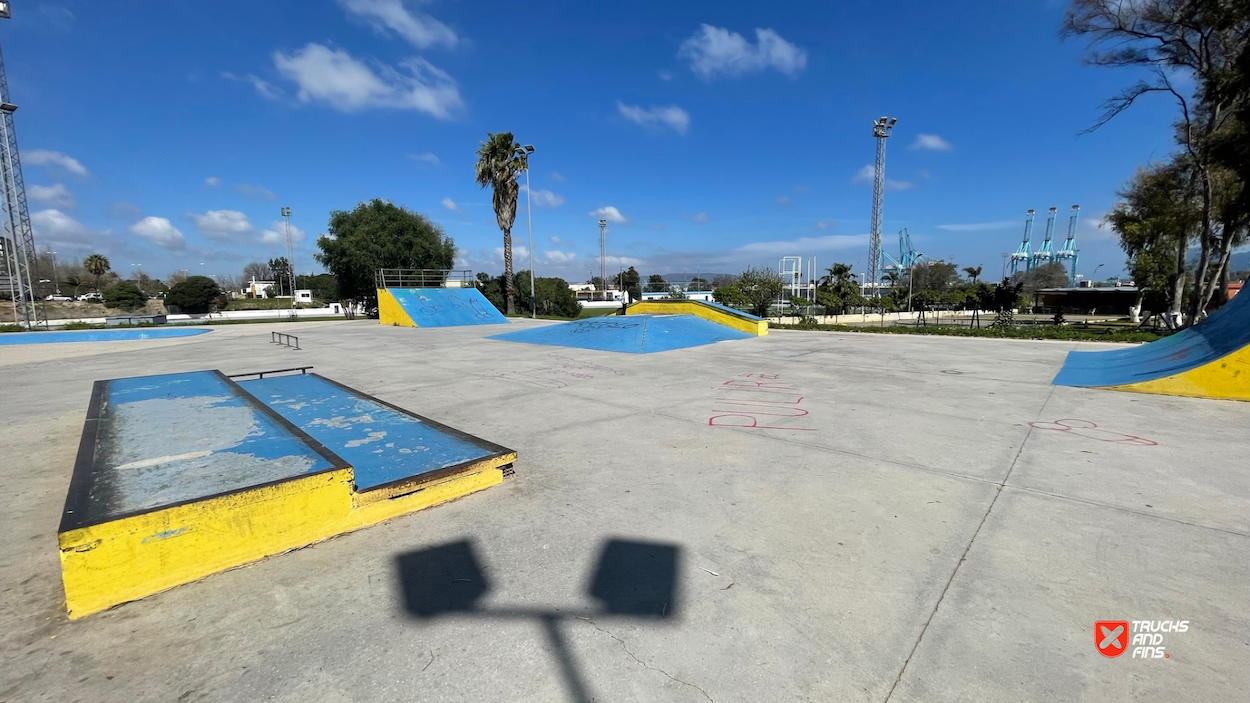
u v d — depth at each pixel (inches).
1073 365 365.1
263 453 130.0
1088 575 98.7
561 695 69.9
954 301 1670.8
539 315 1348.4
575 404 252.4
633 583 96.7
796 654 78.0
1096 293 1553.9
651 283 2721.5
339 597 92.9
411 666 75.5
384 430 175.6
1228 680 71.7
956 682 72.1
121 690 71.4
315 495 112.7
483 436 197.3
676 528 119.4
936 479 149.1
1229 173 631.2
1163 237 866.8
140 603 91.7
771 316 1332.4
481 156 1129.4
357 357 450.3
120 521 90.4
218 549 101.0
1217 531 116.0
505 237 1173.7
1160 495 136.5
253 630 84.0
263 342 625.3
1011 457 168.2
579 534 116.7
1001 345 513.3
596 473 156.3
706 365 380.5
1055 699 68.9
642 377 329.4
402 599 92.0
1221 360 255.1
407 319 886.4
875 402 252.4
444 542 113.3
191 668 75.5
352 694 70.2
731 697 69.5
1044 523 120.6
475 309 1011.3
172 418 167.8
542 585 96.1
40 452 187.8
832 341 564.4
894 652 78.3
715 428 206.8
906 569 101.3
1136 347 400.8
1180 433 195.6
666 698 69.4
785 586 95.7
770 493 139.6
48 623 86.7
